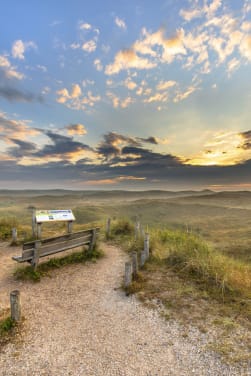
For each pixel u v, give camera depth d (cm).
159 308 436
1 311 420
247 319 386
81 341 342
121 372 280
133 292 500
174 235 957
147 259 704
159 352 317
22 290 517
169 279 564
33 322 389
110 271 648
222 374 273
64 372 279
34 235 1016
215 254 730
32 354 310
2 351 314
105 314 421
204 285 520
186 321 389
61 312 427
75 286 545
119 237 1059
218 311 415
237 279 532
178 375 275
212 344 327
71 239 701
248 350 311
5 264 695
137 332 365
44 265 644
